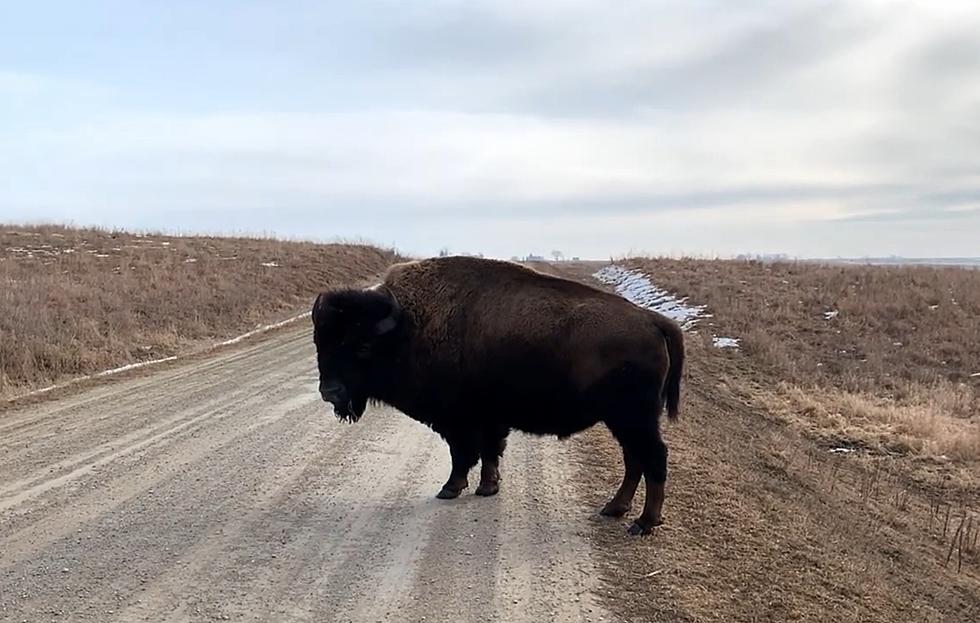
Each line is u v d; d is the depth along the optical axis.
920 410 14.94
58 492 7.42
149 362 15.89
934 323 21.86
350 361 7.40
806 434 13.24
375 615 5.09
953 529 9.28
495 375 7.07
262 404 12.01
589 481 8.39
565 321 6.79
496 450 7.72
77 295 19.30
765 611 5.50
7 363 13.37
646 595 5.54
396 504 7.44
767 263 36.12
